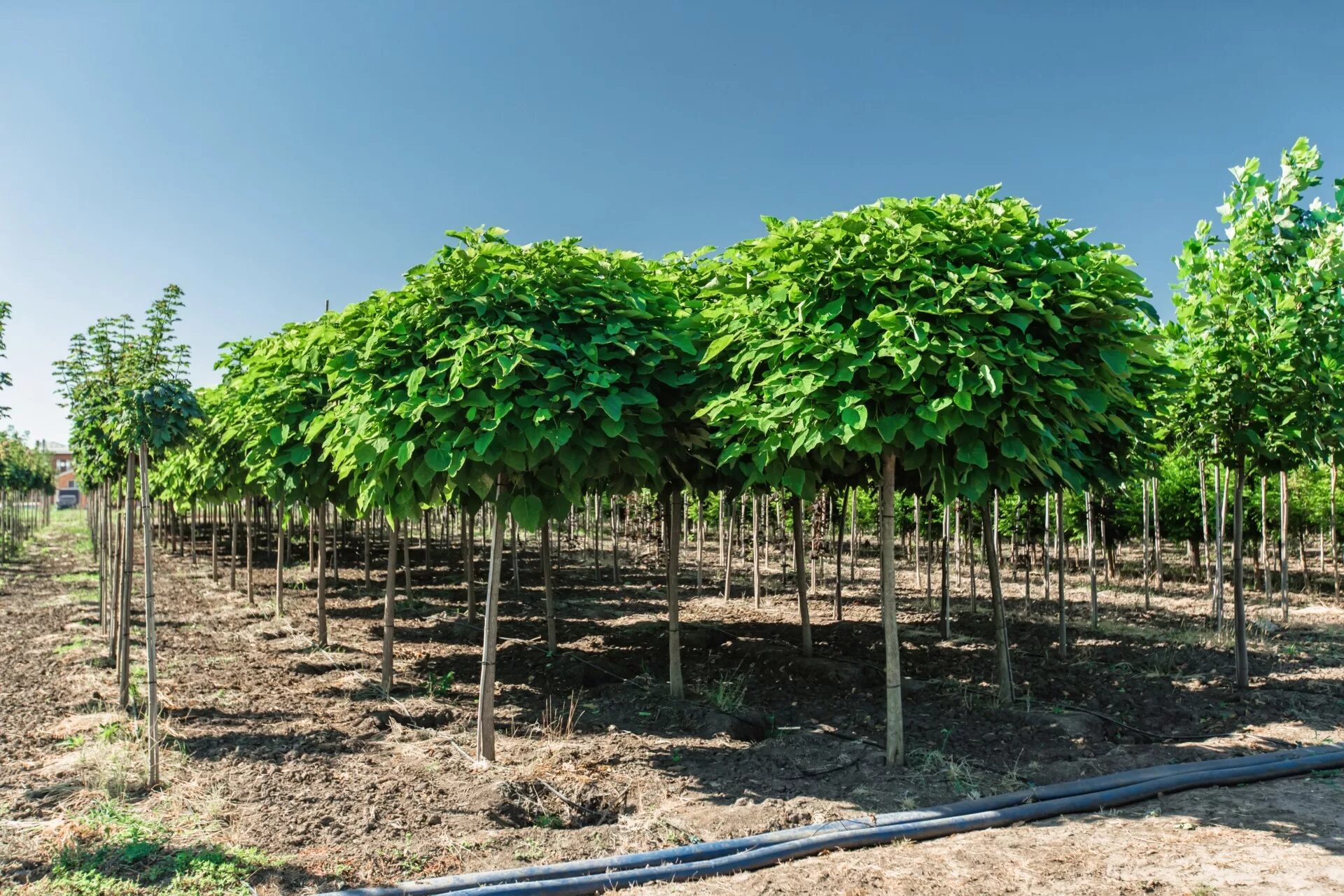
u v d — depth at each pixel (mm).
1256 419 7062
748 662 8289
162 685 7340
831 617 11109
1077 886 3670
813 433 4559
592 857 4023
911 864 3934
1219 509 9609
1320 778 5117
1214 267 7152
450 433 4934
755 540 11914
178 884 3645
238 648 9195
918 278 4594
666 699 6961
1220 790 4914
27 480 29141
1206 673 7773
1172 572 17031
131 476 6570
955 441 4613
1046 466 5168
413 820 4398
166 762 5293
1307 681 7383
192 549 19156
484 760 5348
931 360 4371
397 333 5309
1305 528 13992
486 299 5090
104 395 5887
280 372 7934
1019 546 19594
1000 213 4812
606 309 5367
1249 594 13445
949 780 5020
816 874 3861
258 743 5730
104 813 4375
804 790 4875
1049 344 4734
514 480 5453
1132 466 7562
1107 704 6742
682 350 5484
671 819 4449
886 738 5812
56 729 5992
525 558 19125
